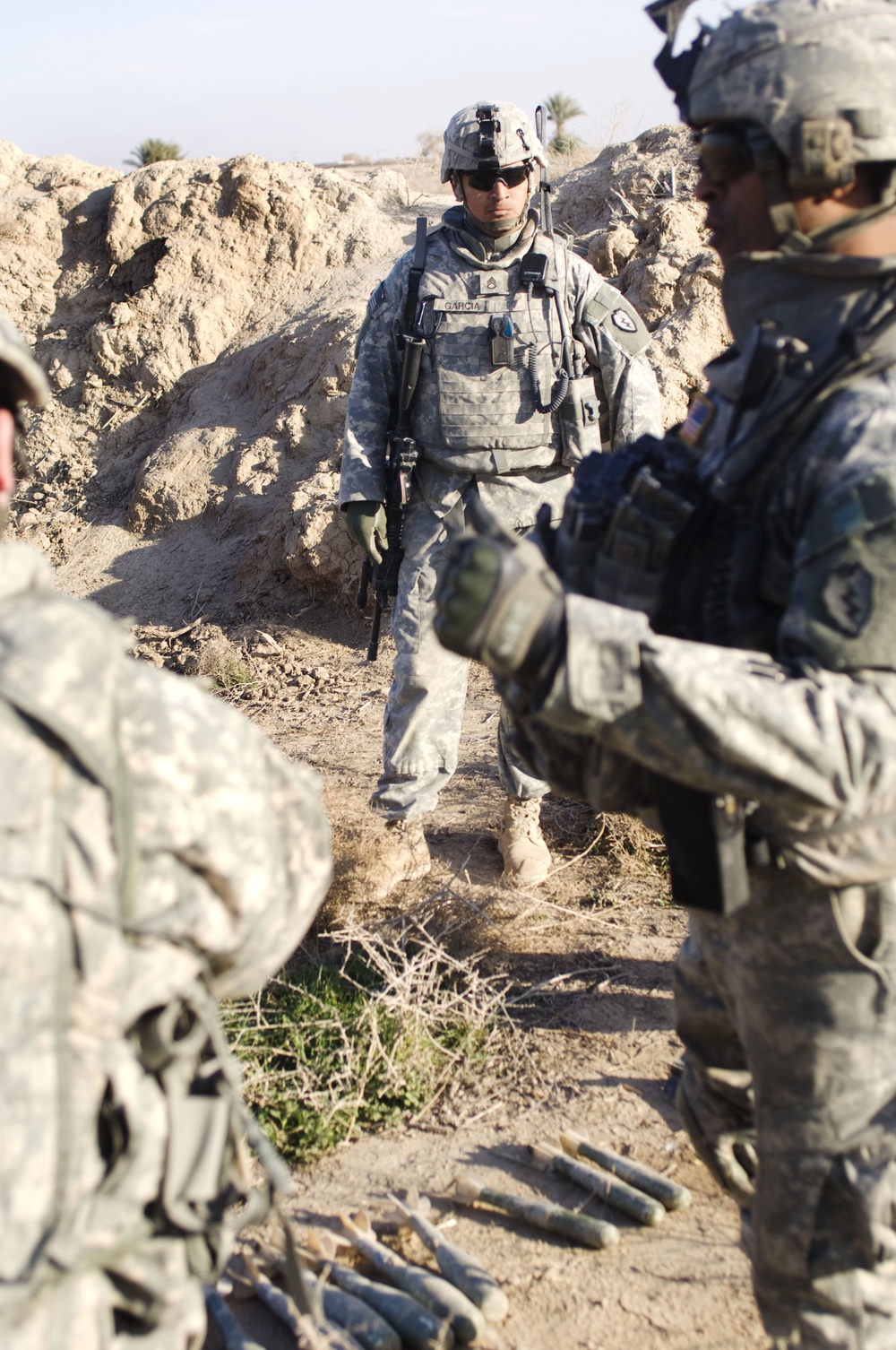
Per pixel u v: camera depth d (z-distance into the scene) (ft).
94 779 3.96
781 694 4.85
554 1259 8.32
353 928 11.41
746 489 5.46
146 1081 4.24
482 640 4.75
